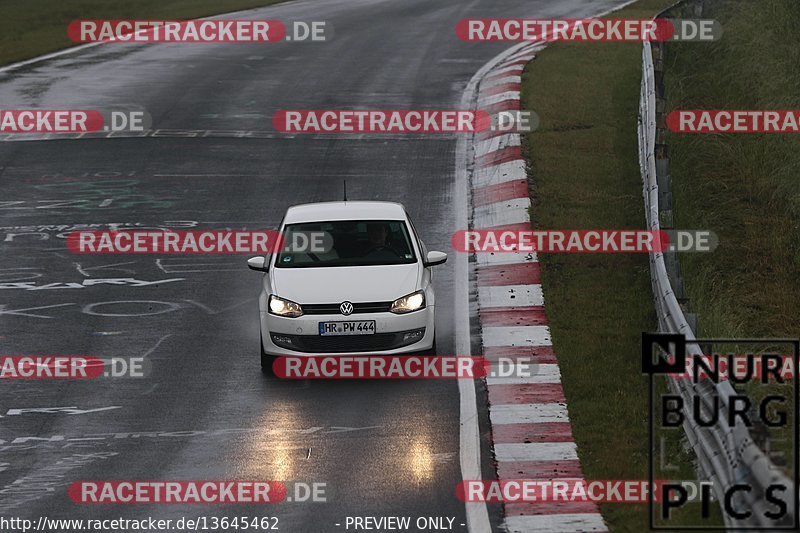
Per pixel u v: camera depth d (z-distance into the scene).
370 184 76.69
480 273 60.41
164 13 155.75
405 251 49.84
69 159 83.06
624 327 51.97
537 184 73.56
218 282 60.66
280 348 47.22
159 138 87.94
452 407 44.16
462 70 109.56
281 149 85.00
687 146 78.00
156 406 45.09
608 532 33.59
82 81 107.50
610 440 40.47
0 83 106.50
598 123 86.81
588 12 145.00
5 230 69.00
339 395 45.84
